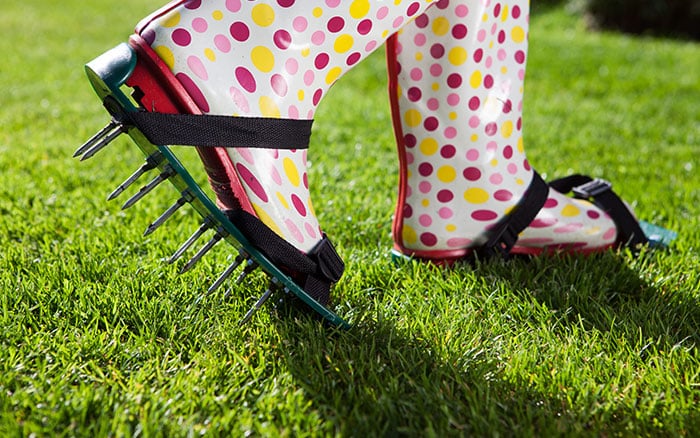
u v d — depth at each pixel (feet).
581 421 4.05
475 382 4.33
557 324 5.15
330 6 4.44
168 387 4.30
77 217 7.06
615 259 6.17
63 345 4.58
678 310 5.33
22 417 3.94
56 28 23.91
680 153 10.64
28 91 14.15
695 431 3.91
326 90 4.78
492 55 5.62
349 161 9.72
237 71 4.28
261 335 4.84
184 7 4.17
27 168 8.93
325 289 4.85
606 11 28.19
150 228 4.32
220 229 4.48
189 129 4.12
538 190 6.02
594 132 11.93
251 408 4.11
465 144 5.72
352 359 4.56
